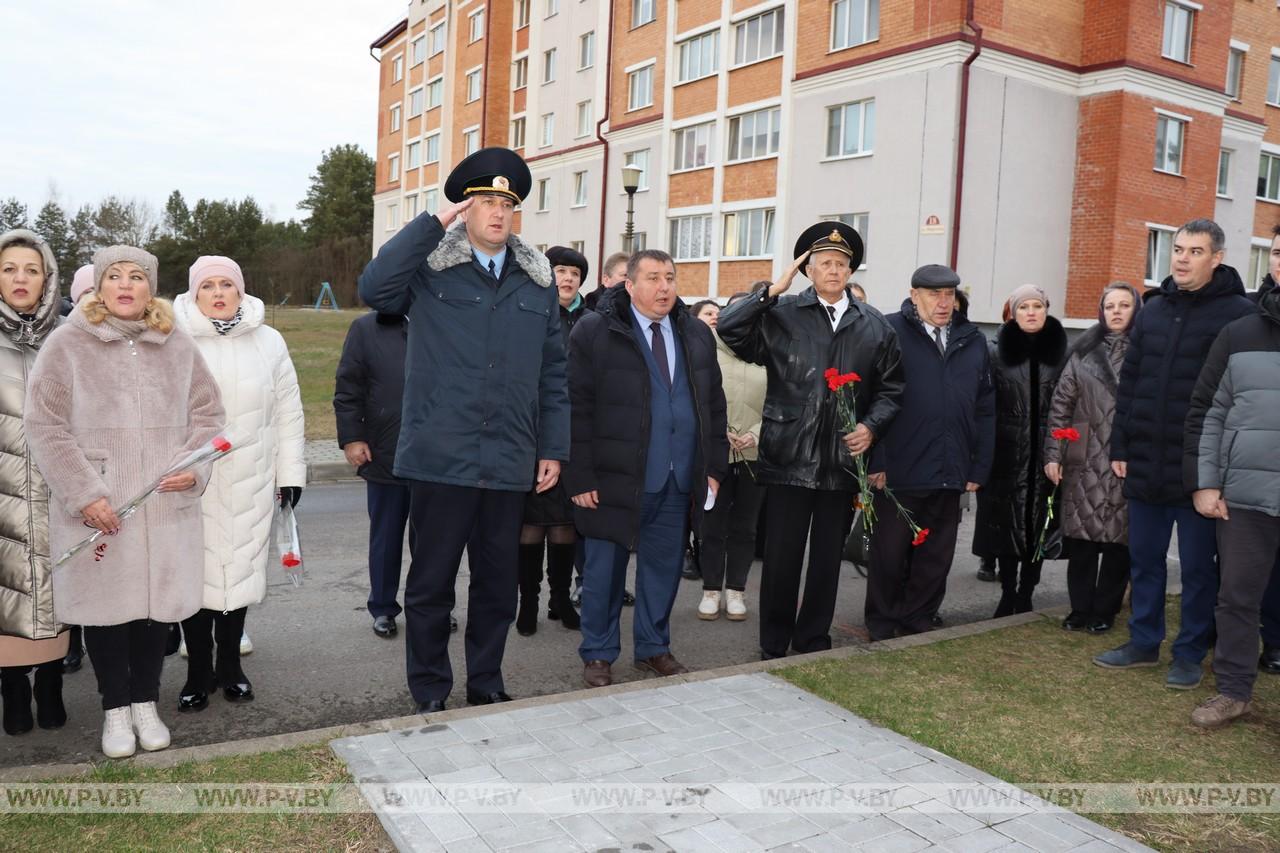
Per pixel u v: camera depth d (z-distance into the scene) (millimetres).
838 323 5012
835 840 2855
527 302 4125
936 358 5363
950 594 6789
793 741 3598
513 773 3236
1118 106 19094
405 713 4250
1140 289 19750
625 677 4859
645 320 4766
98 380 3486
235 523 4129
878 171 19281
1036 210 19203
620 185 28234
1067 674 4574
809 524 5113
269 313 41781
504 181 3955
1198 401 4160
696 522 4938
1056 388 5516
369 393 5398
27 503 3553
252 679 4656
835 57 20219
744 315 4973
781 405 4996
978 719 3924
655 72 26484
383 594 5445
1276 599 4797
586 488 4574
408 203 48062
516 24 37031
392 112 50219
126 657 3586
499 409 4035
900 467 5348
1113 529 5156
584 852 2734
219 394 3809
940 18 17953
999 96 18375
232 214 76562
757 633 5719
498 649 4297
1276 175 25062
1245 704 4000
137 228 78438
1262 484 3912
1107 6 19141
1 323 3549
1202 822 3109
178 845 2771
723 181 23703
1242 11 22844
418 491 4055
